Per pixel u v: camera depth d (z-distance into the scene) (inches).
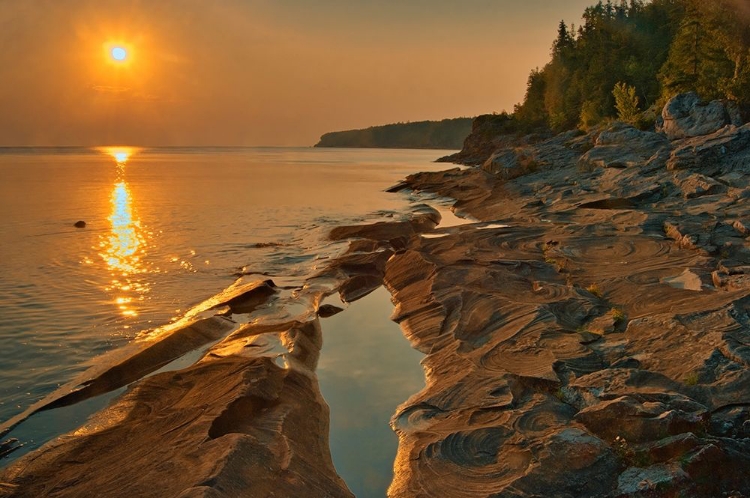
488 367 534.0
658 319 562.6
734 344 477.1
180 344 651.5
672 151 1541.6
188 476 363.3
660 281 726.5
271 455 399.2
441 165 5246.1
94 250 1204.5
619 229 1050.1
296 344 636.1
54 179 3336.6
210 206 1995.6
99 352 652.1
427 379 572.7
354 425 492.4
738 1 2394.2
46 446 444.5
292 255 1152.2
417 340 679.7
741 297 573.3
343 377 587.5
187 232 1438.2
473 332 637.9
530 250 1000.9
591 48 4586.6
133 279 970.1
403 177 3661.4
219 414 444.8
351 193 2509.8
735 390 422.9
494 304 687.1
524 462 379.6
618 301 677.9
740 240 869.2
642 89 3479.3
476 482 372.5
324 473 407.2
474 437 418.0
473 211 1763.0
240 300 818.2
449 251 1033.5
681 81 2556.6
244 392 474.3
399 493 383.2
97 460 417.4
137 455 409.7
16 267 1047.0
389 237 1268.5
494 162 2381.9
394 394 548.4
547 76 5285.4
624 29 4402.1
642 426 386.0
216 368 551.8
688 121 1851.6
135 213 1793.8
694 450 351.3
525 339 573.3
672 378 452.1
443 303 741.3
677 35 3053.6
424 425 467.8
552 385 475.2
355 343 685.3
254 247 1239.5
